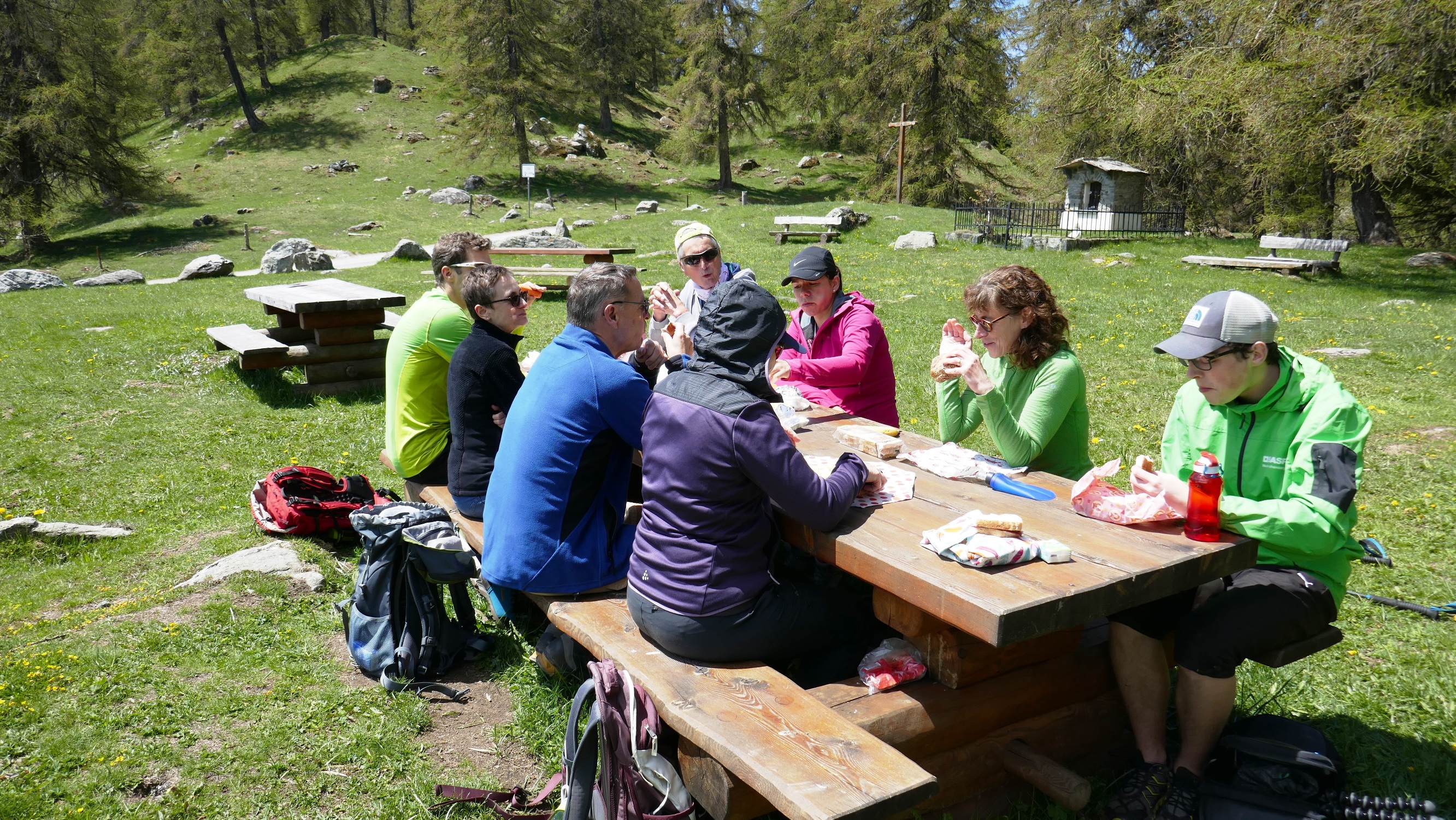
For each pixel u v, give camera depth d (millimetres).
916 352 10594
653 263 21094
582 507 3281
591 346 3342
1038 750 2975
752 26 51844
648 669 2756
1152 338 11344
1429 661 3674
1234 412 2904
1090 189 24828
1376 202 23438
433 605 3760
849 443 3795
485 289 4094
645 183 52250
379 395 9266
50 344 11805
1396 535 5043
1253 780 2732
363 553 3824
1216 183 27797
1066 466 3648
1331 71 18438
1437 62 17688
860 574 2678
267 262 22484
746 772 2256
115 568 5121
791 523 2998
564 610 3186
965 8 45406
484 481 4117
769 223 27500
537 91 50938
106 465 7289
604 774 2527
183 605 4316
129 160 48062
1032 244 22328
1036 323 3459
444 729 3408
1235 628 2691
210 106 61656
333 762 3162
